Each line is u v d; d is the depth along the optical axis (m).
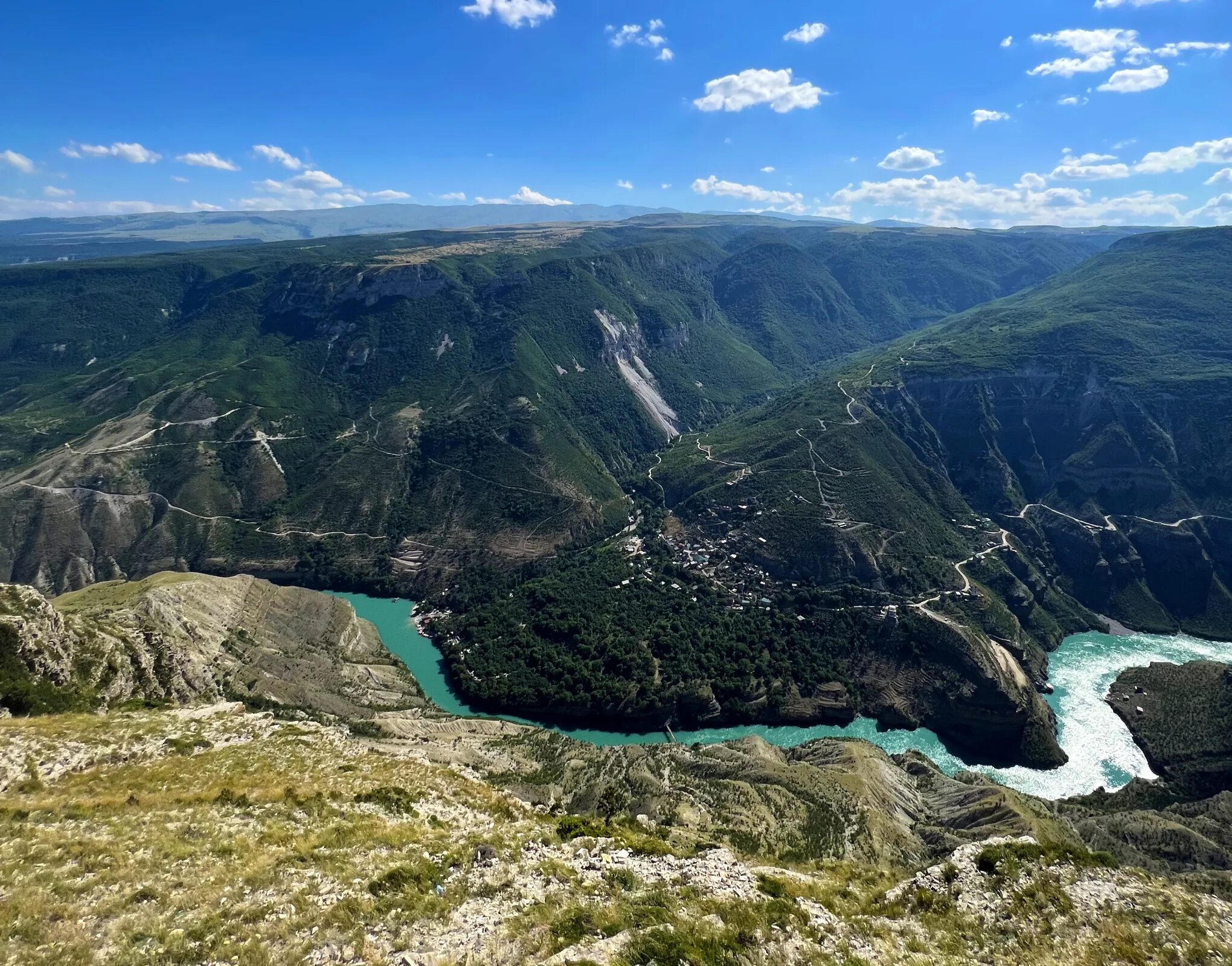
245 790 44.03
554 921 30.83
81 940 25.62
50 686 68.88
